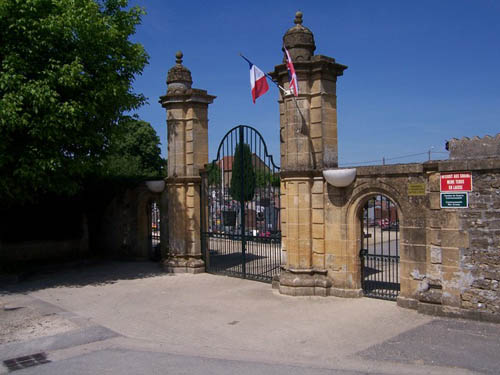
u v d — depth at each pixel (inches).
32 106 498.0
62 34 507.5
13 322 379.2
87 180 748.6
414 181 379.2
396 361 268.2
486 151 350.9
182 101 600.4
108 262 719.1
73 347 313.3
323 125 442.3
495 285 332.8
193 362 278.1
